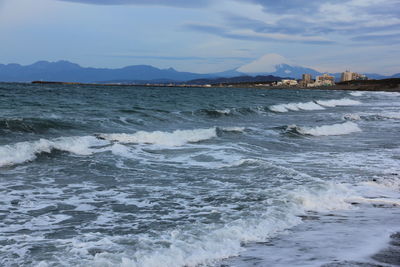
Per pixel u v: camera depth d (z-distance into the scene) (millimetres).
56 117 21422
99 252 5145
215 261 5105
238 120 26344
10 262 4785
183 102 41875
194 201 8117
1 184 9047
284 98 61562
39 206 7590
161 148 14766
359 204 8164
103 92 65562
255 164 11766
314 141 18078
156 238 5742
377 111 39375
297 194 8375
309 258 5246
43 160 11695
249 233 6152
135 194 8656
